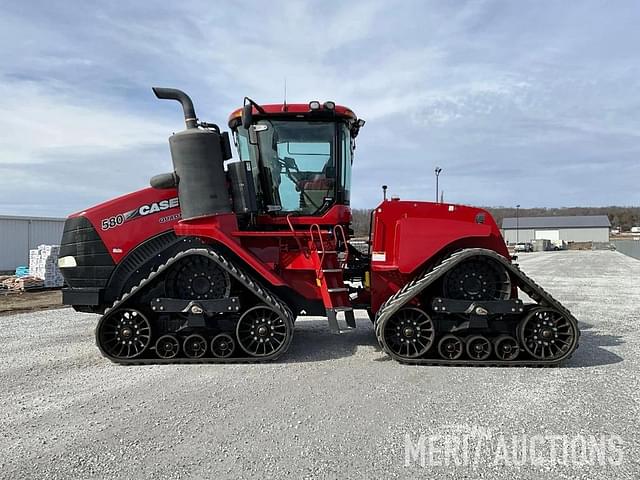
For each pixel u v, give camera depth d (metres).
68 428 3.75
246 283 5.52
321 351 6.20
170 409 4.12
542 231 97.00
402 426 3.73
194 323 5.61
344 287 6.11
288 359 5.79
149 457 3.25
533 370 5.31
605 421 3.83
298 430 3.66
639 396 4.41
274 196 6.29
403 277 6.04
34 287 16.06
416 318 5.62
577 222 95.44
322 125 6.26
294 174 6.29
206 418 3.91
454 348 5.54
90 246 6.01
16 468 3.12
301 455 3.26
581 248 78.75
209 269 5.73
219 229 5.71
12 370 5.43
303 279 6.10
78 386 4.80
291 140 6.27
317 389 4.62
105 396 4.48
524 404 4.21
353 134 6.73
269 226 6.31
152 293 5.72
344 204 6.43
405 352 5.60
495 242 5.87
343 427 3.71
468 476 3.00
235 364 5.58
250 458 3.22
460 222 5.83
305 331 7.62
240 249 5.74
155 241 6.08
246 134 6.38
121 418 3.94
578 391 4.55
